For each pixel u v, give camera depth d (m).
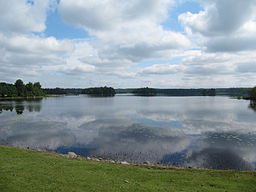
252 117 40.44
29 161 11.97
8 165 10.95
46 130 28.61
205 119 38.50
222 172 12.27
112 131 28.02
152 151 18.81
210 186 9.61
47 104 78.31
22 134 25.98
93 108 61.81
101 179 9.74
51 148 19.73
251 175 11.52
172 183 9.82
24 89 131.62
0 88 114.94
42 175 9.73
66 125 32.66
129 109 58.50
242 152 18.62
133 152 18.53
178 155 17.73
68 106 69.06
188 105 72.44
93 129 29.47
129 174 10.84
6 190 7.92
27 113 48.47
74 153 17.66
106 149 19.44
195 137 24.47
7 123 34.34
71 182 9.12
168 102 91.38
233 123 33.88
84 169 11.16
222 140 22.97
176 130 28.62
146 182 9.78
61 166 11.41
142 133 26.72
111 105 73.75
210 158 16.97
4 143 21.53
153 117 41.91
